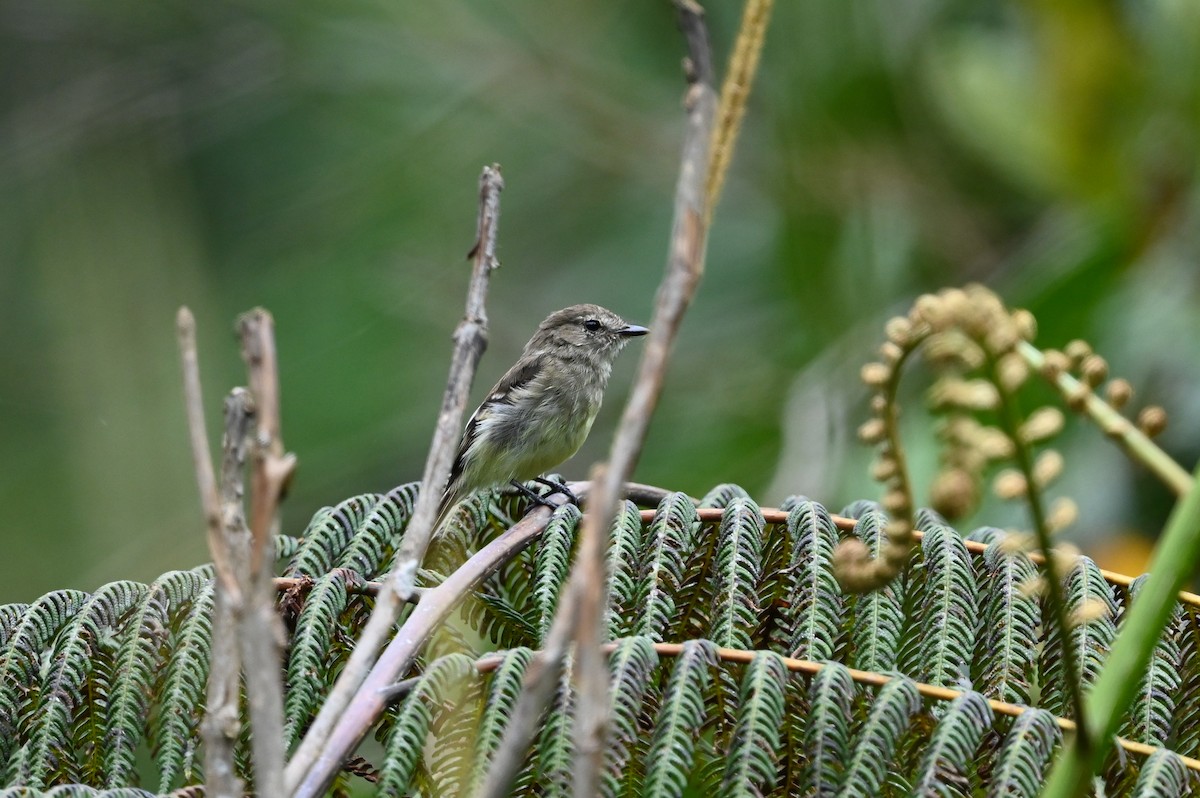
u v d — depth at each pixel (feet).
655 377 10.17
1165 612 12.32
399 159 45.11
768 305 42.68
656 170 45.27
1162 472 12.26
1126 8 36.17
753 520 19.62
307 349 44.16
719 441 39.60
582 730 9.63
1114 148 36.19
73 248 48.16
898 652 18.89
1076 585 18.93
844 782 15.53
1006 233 39.78
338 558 21.09
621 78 44.32
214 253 48.29
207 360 46.96
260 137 47.91
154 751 17.78
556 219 46.96
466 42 43.80
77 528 44.39
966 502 11.21
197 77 48.60
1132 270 34.24
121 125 49.55
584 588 9.78
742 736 15.76
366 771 17.71
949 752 15.60
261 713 10.70
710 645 16.57
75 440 45.32
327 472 42.50
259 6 44.98
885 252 38.24
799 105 39.58
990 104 37.24
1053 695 18.30
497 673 16.31
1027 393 31.01
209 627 18.33
